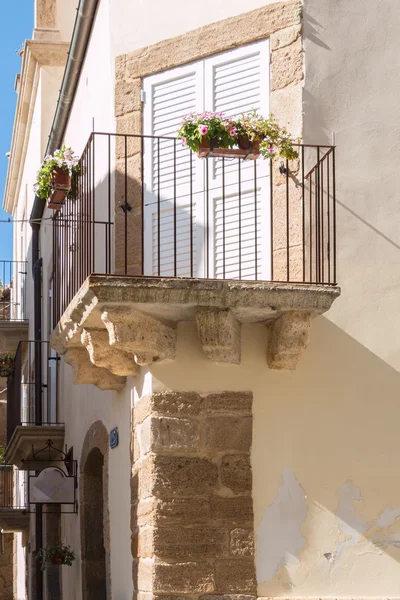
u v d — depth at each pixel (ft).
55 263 39.11
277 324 28.91
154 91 33.68
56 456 49.85
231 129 28.91
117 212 33.37
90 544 39.47
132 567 30.35
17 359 52.42
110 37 34.65
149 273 32.83
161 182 33.14
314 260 30.04
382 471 29.45
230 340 28.53
